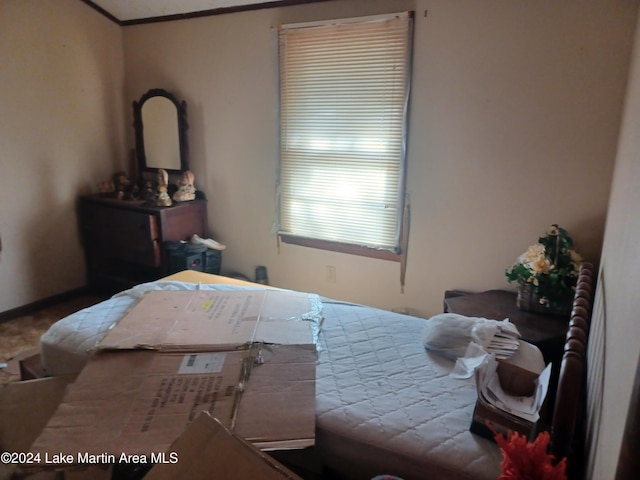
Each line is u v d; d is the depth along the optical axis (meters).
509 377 1.30
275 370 1.40
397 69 2.45
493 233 2.40
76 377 1.44
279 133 2.90
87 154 3.33
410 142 2.52
